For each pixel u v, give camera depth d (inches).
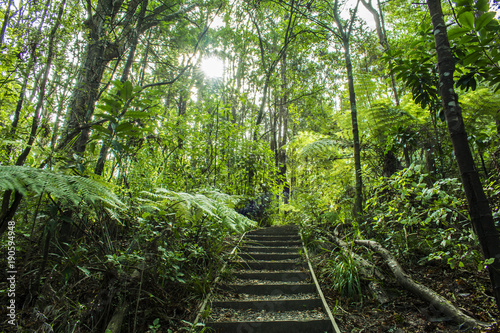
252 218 276.8
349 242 175.5
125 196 122.0
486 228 68.3
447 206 113.3
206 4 306.7
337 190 261.3
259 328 109.8
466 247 115.6
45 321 82.2
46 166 89.6
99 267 97.4
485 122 192.5
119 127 89.6
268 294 140.6
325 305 123.5
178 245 127.6
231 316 117.6
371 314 116.5
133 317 99.7
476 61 96.7
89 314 87.1
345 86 366.9
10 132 103.1
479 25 87.0
